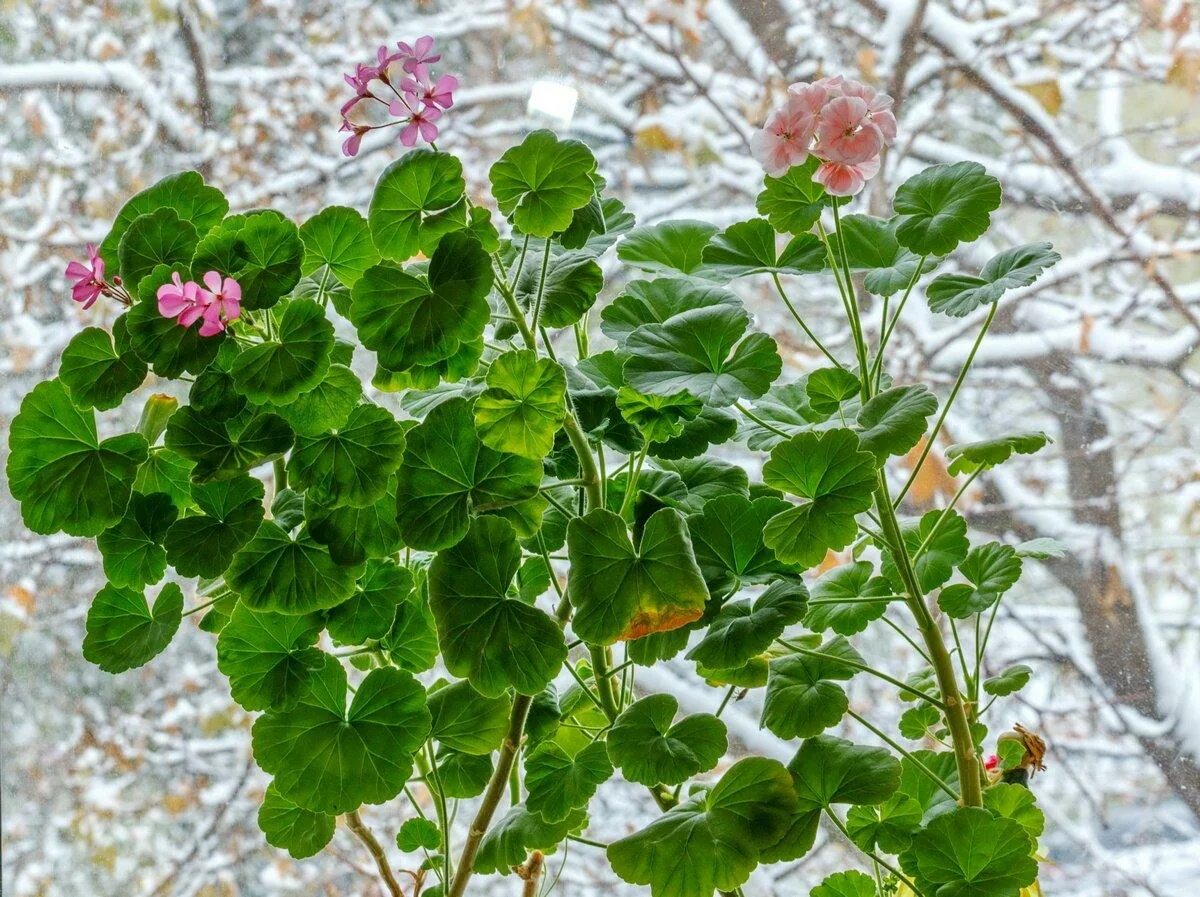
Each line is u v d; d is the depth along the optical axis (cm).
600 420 96
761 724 96
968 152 145
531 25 149
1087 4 141
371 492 90
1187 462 138
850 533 91
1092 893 135
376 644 98
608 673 97
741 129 148
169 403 97
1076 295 142
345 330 147
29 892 146
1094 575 139
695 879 89
